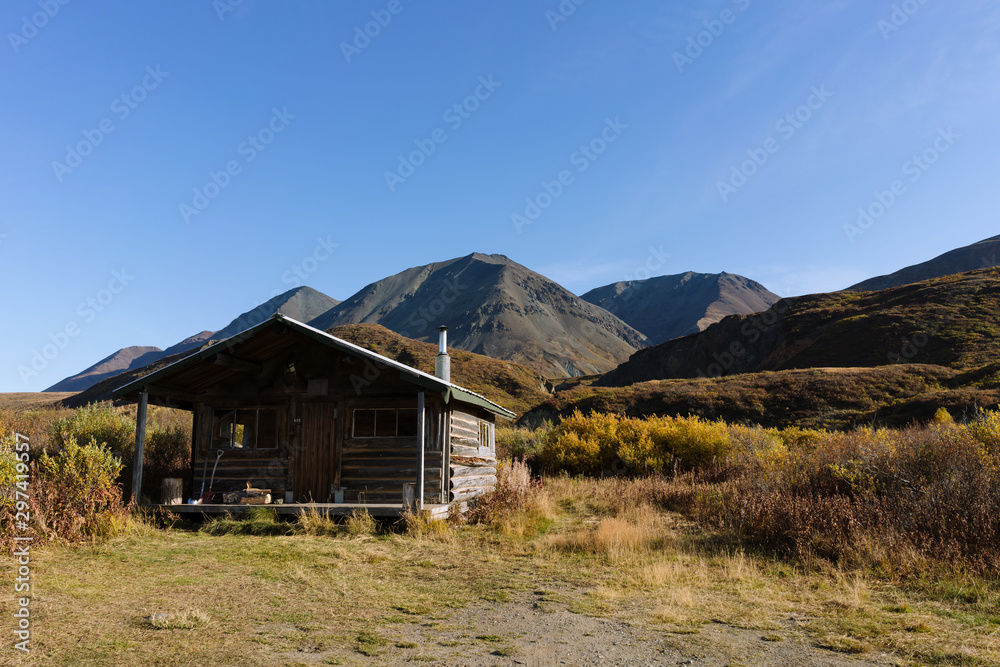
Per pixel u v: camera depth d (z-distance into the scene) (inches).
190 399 541.3
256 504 471.8
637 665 185.8
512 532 428.8
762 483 493.7
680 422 853.8
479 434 638.5
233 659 185.2
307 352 534.6
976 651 196.1
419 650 197.9
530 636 214.5
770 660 190.7
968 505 335.9
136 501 462.3
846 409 1428.4
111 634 204.5
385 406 515.2
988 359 1638.8
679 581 294.5
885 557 306.0
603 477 801.6
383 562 338.3
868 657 193.0
